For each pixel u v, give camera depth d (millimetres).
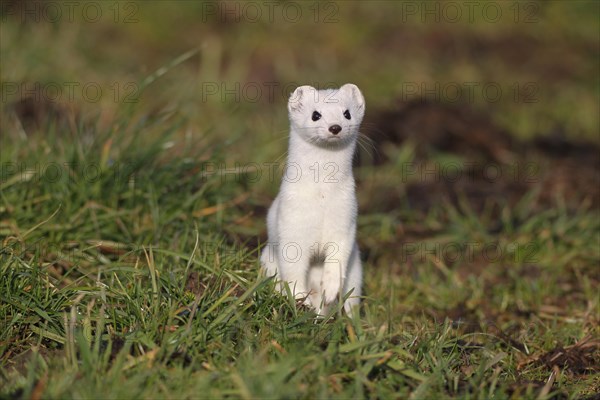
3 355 7773
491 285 11461
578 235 12273
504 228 12789
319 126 8680
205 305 7957
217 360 7344
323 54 19000
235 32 19359
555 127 17141
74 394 6586
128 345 7180
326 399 6664
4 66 14742
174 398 6672
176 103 13312
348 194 9008
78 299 7984
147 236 10336
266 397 6523
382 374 7348
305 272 9117
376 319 9367
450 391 7262
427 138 15500
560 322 10344
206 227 10852
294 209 8875
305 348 7207
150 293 8312
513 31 20844
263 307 8141
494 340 9484
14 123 13164
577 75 19391
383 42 19766
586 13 21641
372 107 16688
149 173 11016
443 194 13906
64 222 10258
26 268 8734
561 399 7629
